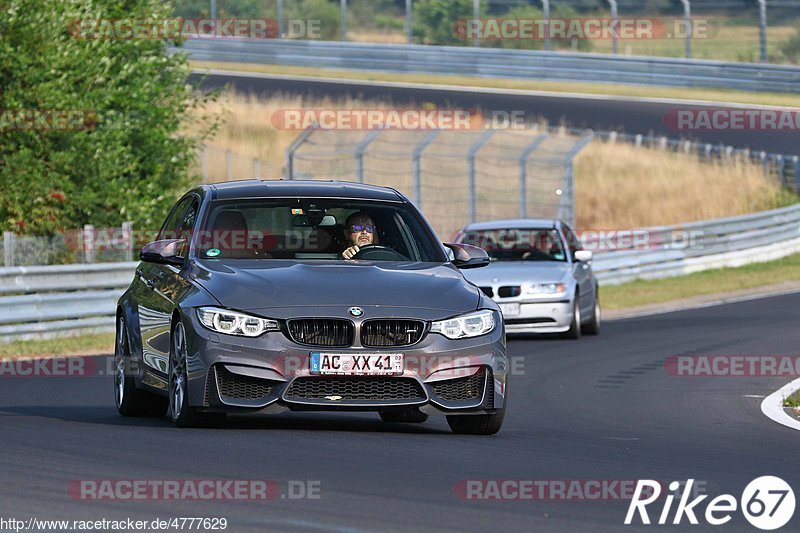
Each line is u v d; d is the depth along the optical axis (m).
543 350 59.84
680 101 157.38
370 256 32.97
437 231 116.38
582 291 66.44
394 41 178.25
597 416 38.44
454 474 24.86
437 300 30.47
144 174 87.94
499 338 30.88
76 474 24.11
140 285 35.62
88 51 80.62
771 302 85.81
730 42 184.75
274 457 26.28
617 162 137.88
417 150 98.19
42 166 77.56
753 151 146.62
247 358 29.30
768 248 117.25
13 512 20.77
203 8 170.25
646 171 137.75
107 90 81.19
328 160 123.19
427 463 26.16
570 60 162.25
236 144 129.00
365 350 29.36
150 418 35.69
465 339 30.22
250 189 34.31
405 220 34.25
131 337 35.47
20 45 77.56
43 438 29.16
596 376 49.75
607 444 31.08
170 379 31.66
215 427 31.08
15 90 76.50
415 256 33.34
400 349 29.53
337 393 29.48
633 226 128.88
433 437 30.64
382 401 29.53
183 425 30.88
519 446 29.72
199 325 29.78
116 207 80.75
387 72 166.50
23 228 75.69
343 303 29.72
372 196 34.69
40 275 62.97
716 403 41.84
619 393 44.62
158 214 86.00
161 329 32.59
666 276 104.38
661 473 25.91
